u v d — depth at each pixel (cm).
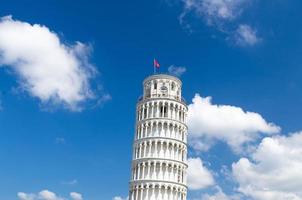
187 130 11806
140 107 11781
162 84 11844
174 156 10969
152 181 10481
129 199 10750
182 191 10762
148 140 11056
